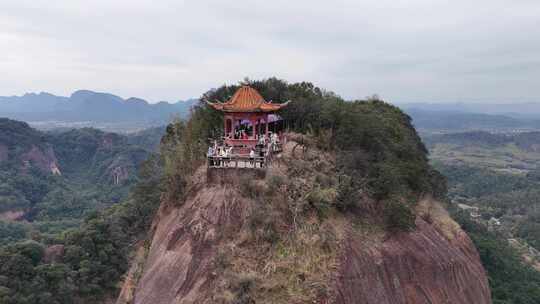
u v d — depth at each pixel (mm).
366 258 28344
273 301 23500
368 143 39656
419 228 37281
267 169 30234
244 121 37344
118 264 70688
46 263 69875
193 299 24844
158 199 69375
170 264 27688
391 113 64250
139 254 43156
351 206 31500
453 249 39688
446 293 33062
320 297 24016
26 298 61406
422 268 32250
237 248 26125
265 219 26922
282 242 26469
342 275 25641
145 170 72125
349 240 28469
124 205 88438
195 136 40594
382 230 32219
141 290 28797
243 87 33875
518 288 62844
